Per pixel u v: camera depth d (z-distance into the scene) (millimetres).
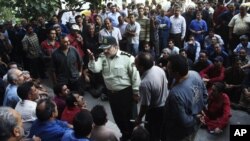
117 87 5414
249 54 9086
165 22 10867
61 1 9930
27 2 9188
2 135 2076
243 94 7504
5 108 2193
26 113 4367
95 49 8648
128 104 5500
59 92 5332
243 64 8320
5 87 6098
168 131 3891
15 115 2168
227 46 11398
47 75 9930
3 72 7824
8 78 5289
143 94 4660
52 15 9703
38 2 9133
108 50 5332
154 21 10031
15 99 5113
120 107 5500
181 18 11000
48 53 8680
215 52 8891
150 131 4965
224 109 6543
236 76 7750
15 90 5188
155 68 4727
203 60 8203
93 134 3891
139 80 5332
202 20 11023
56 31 8859
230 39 10844
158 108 4797
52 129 3709
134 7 14078
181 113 3680
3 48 9859
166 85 4816
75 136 3350
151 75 4641
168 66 3832
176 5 12297
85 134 3348
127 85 5422
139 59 4641
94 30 8859
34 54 9633
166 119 3865
